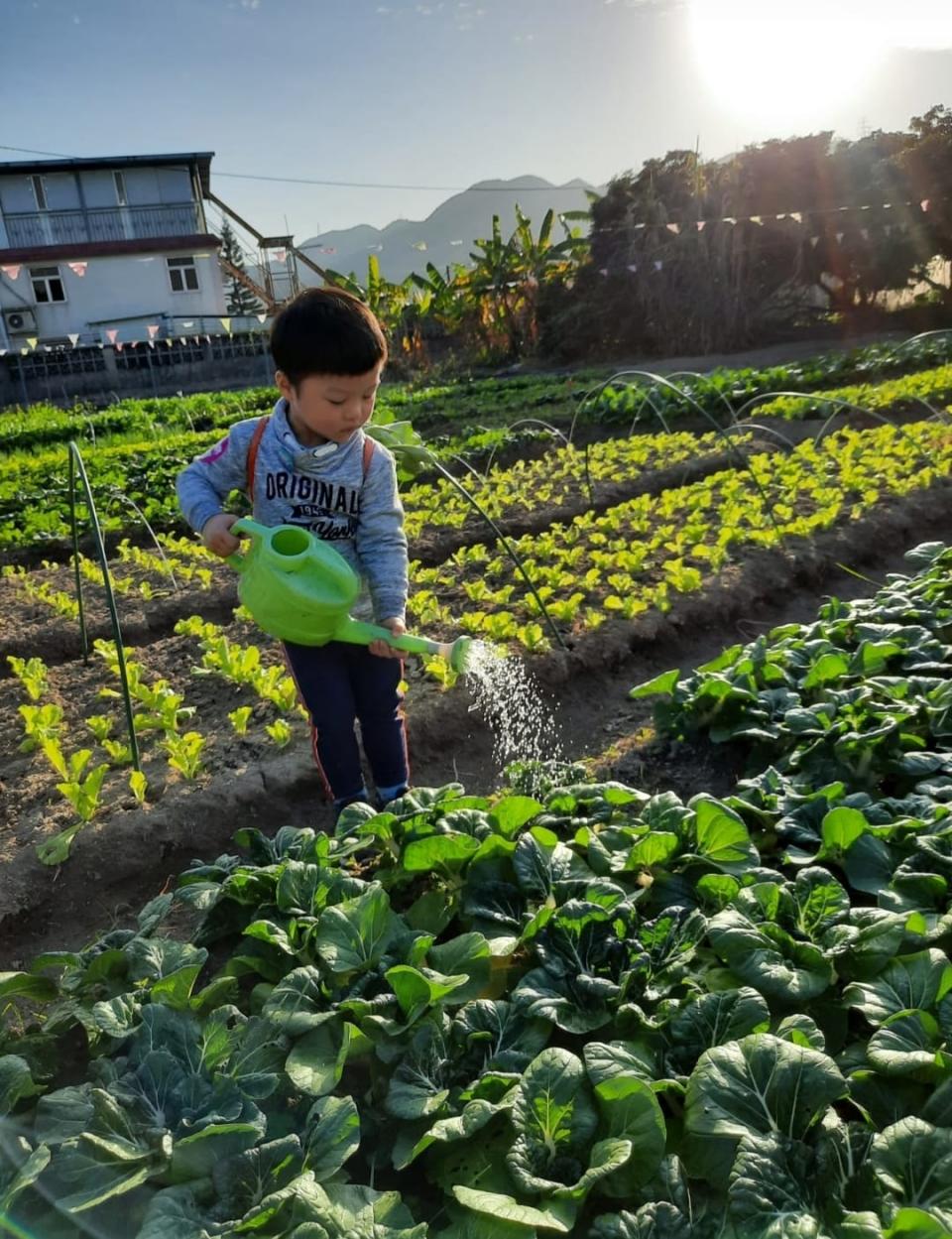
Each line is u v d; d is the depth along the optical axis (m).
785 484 7.97
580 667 5.09
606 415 14.28
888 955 2.36
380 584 3.27
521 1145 1.94
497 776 4.32
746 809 3.28
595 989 2.38
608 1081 2.00
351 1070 2.43
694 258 25.66
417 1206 2.11
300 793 4.05
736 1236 1.71
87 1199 1.87
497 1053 2.27
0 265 31.61
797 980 2.30
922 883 2.68
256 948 2.75
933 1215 1.67
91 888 3.57
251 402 21.34
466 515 8.60
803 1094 1.91
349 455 3.17
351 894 2.77
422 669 4.99
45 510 10.76
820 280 26.97
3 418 22.02
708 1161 1.98
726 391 14.05
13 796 4.12
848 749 3.48
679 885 2.86
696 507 7.75
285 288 40.53
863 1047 2.22
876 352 16.61
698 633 5.70
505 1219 1.81
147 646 5.88
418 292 35.56
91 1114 2.11
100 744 4.55
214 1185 1.94
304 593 2.94
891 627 4.45
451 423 16.31
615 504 8.87
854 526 7.00
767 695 4.05
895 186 24.78
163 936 3.28
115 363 28.52
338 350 2.71
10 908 3.39
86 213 34.25
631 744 4.40
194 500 3.13
